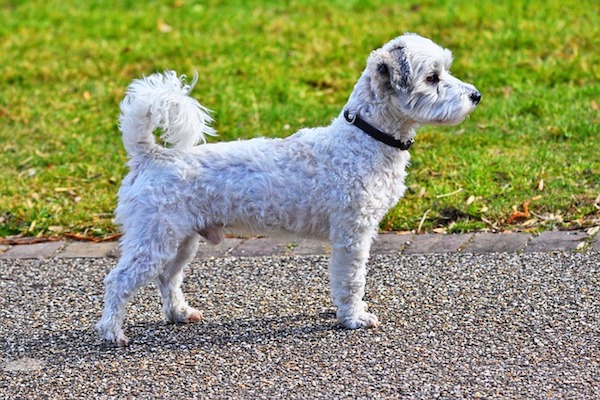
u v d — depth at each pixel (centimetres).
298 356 605
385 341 619
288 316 667
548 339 605
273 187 632
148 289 730
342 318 646
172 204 616
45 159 996
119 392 571
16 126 1084
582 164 894
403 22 1374
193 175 622
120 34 1416
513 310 650
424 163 930
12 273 765
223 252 786
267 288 715
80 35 1418
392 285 704
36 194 915
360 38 1318
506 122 1016
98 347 630
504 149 952
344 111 643
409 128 648
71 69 1267
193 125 613
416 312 659
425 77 630
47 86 1216
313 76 1196
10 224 862
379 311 665
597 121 994
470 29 1322
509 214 810
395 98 627
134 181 627
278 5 1527
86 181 945
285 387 565
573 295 666
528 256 733
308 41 1327
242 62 1256
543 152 927
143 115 613
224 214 633
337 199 630
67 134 1062
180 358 610
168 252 621
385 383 563
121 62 1285
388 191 645
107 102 1153
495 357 586
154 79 620
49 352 626
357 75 1193
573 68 1154
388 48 634
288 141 649
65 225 859
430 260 741
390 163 642
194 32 1407
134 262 617
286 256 771
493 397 540
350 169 629
